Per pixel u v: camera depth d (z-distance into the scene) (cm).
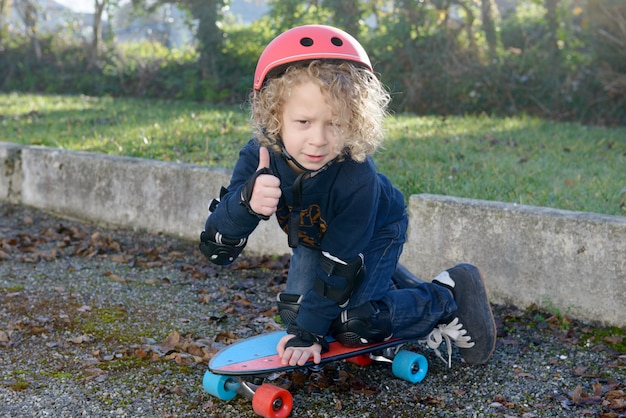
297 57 225
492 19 1170
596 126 956
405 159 604
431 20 1173
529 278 369
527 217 366
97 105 1149
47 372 306
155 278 439
